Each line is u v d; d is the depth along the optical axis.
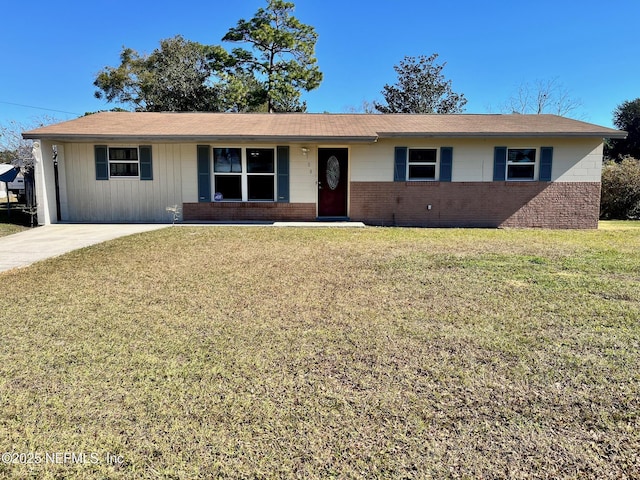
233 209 12.56
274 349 3.41
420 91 27.14
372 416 2.48
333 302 4.64
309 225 11.62
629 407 2.58
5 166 24.59
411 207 12.62
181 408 2.56
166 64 26.55
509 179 12.62
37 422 2.42
